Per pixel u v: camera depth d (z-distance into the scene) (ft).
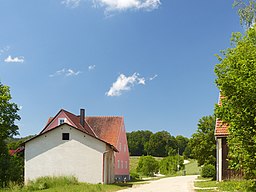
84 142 126.31
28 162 127.95
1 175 125.08
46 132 128.47
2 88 146.30
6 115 144.05
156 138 437.99
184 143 455.22
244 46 55.72
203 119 148.66
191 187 98.17
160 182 136.05
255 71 47.50
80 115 161.07
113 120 172.76
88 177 124.36
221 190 77.30
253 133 47.88
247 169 50.26
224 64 55.47
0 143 143.54
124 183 132.46
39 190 90.68
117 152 152.76
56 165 126.41
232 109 49.60
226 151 97.86
